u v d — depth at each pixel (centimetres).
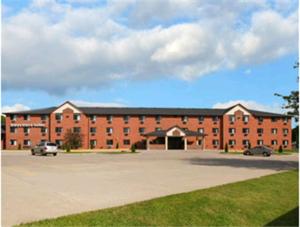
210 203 1316
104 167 2875
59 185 1744
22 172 2386
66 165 3075
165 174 2314
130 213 1139
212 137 8994
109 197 1416
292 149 8962
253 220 1261
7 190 1565
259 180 1895
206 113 9031
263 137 9125
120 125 8762
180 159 4194
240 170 2650
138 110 8962
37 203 1288
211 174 2325
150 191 1570
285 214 1340
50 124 8519
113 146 8712
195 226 1130
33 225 995
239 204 1366
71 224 1020
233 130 9031
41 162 3462
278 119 9206
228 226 1178
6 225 998
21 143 8419
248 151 5809
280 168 2880
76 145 8181
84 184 1792
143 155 5319
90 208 1214
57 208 1211
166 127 8881
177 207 1230
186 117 8944
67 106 8581
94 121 8681
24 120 8456
